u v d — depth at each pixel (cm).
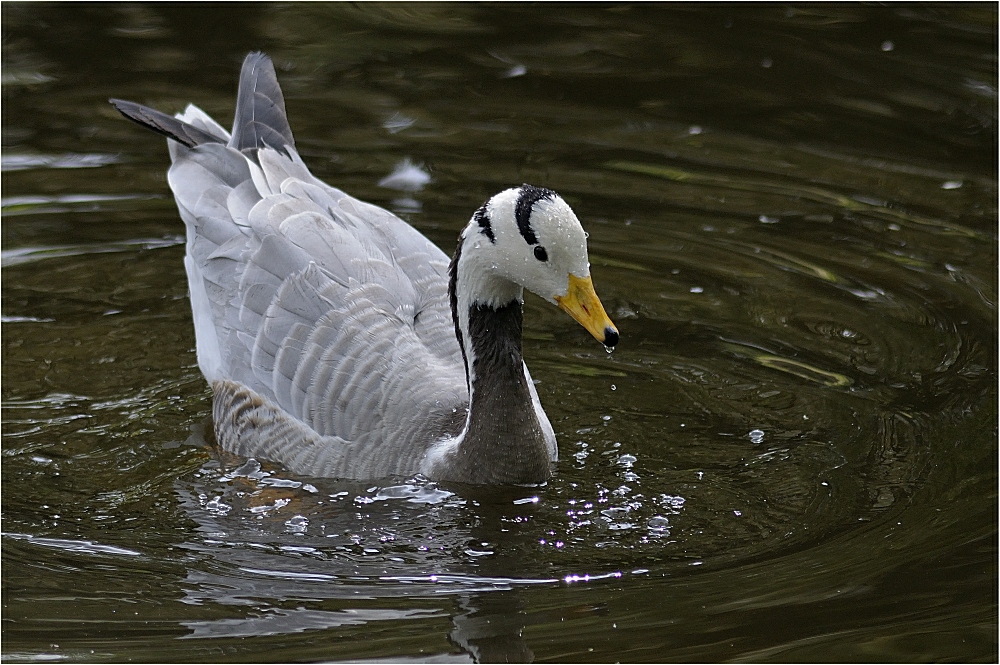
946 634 939
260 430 1270
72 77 2036
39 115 1920
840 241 1648
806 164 1825
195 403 1363
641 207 1720
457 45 2181
